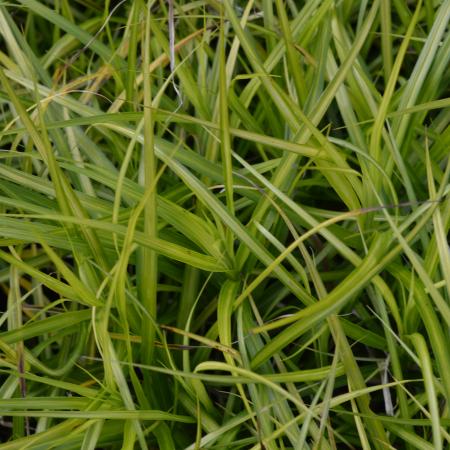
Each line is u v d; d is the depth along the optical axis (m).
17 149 0.88
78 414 0.69
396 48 0.91
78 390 0.72
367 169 0.74
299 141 0.73
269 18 0.84
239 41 0.78
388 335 0.73
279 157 0.83
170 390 0.77
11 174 0.76
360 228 0.74
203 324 0.80
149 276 0.71
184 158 0.76
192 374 0.69
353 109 0.81
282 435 0.72
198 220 0.74
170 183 0.83
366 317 0.79
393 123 0.77
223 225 0.76
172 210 0.73
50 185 0.77
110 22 0.97
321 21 0.81
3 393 0.74
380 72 0.87
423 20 0.91
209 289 0.82
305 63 0.85
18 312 0.78
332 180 0.75
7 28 0.85
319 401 0.76
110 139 0.85
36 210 0.74
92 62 0.94
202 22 0.93
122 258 0.68
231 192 0.72
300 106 0.78
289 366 0.80
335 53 0.85
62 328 0.76
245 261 0.76
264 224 0.76
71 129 0.81
